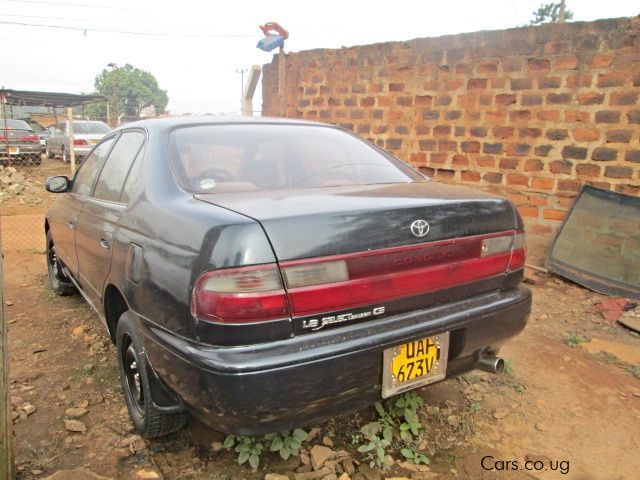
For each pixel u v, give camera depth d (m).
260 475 2.30
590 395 3.02
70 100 20.08
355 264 1.93
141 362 2.30
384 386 2.03
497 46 5.30
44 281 5.14
